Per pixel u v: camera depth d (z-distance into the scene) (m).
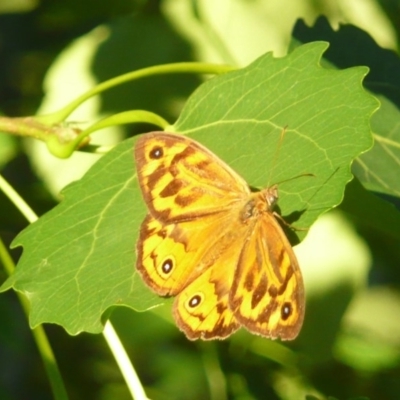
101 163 1.09
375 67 1.14
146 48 1.20
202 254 1.07
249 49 1.20
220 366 1.20
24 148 1.19
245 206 1.07
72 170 1.19
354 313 1.22
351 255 1.18
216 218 1.07
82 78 1.20
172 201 1.07
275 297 1.07
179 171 1.07
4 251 1.10
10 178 1.22
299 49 1.09
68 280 1.07
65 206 1.08
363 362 1.21
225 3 1.20
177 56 1.20
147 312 1.22
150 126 1.19
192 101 1.09
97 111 1.19
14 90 1.29
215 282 1.07
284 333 1.06
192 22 1.20
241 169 1.08
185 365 1.24
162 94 1.19
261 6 1.20
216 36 1.20
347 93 1.07
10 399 1.23
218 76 1.09
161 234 1.07
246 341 1.20
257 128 1.08
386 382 1.21
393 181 1.12
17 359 1.25
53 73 1.20
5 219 1.19
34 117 1.11
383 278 1.22
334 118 1.07
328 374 1.20
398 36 1.20
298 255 1.18
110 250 1.07
